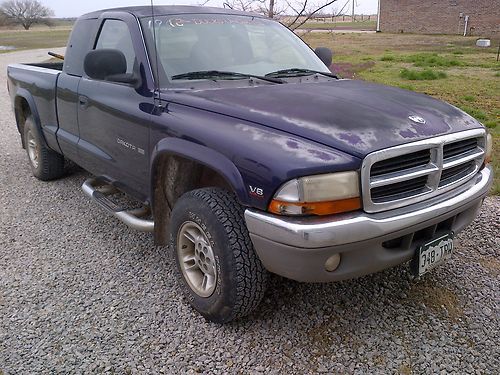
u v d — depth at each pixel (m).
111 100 3.80
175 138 3.08
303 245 2.41
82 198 5.23
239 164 2.62
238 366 2.71
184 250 3.20
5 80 15.95
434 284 3.50
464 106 9.50
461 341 2.90
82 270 3.73
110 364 2.73
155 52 3.44
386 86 3.66
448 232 3.02
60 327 3.04
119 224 4.56
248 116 2.83
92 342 2.91
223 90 3.30
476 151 3.17
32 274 3.68
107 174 4.15
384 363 2.72
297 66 4.05
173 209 3.15
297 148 2.51
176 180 3.32
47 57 24.03
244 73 3.72
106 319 3.12
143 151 3.48
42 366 2.71
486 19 37.84
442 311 3.19
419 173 2.68
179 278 3.26
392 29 42.44
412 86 12.08
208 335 2.96
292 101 2.99
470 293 3.39
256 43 4.07
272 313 3.16
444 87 11.89
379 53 22.11
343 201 2.45
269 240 2.53
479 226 4.32
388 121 2.75
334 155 2.45
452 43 29.09
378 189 2.57
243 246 2.76
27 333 2.99
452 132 2.88
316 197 2.41
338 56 20.62
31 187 5.61
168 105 3.27
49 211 4.89
